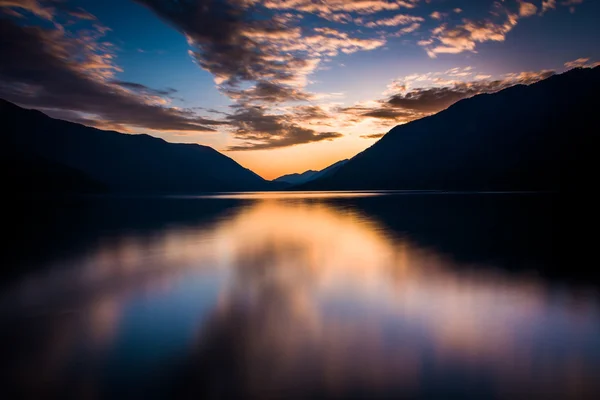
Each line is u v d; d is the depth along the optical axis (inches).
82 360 248.8
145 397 201.0
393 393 204.1
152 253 693.9
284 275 510.0
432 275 496.4
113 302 386.9
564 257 605.6
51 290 434.6
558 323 315.3
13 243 800.3
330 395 202.4
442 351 260.7
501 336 287.9
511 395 202.8
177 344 275.0
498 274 494.0
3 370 233.5
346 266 563.5
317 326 311.9
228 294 416.2
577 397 201.0
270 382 216.5
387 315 339.6
